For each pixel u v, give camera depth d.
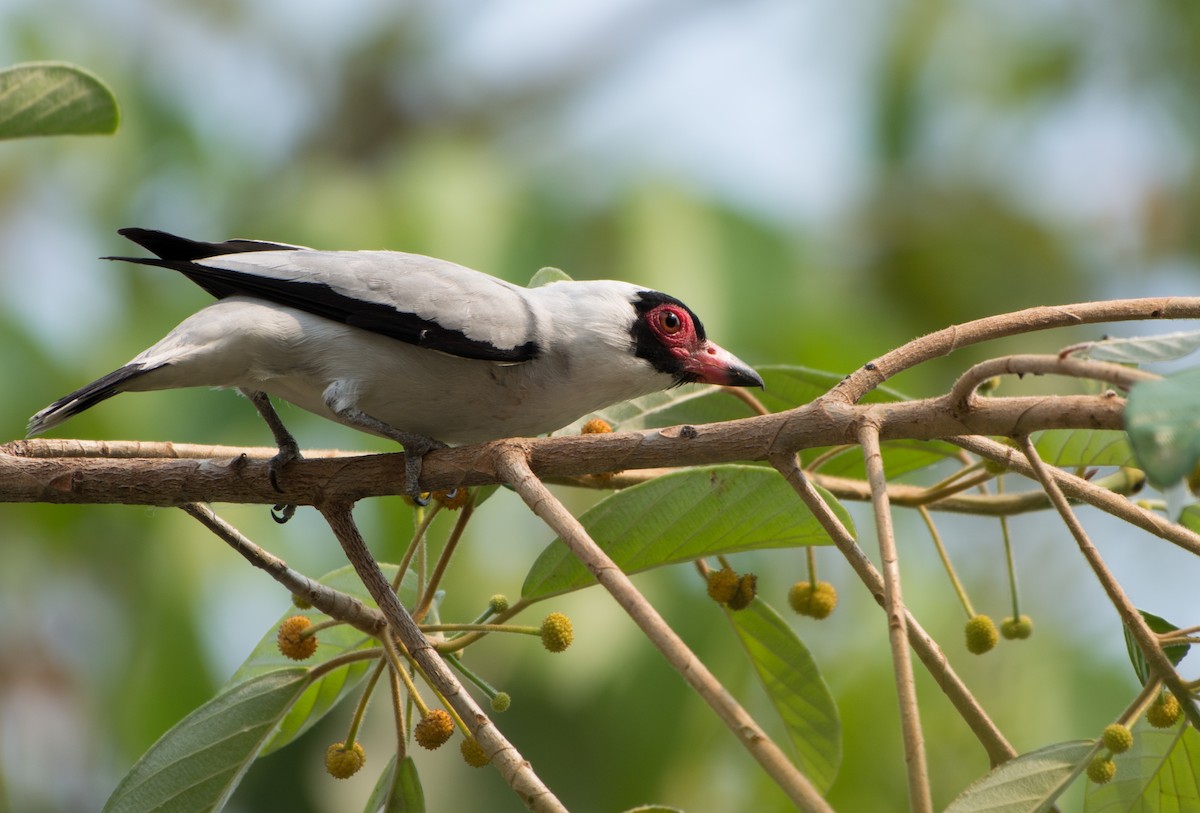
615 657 10.39
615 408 8.17
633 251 10.88
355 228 10.88
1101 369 4.66
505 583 10.41
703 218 11.15
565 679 10.37
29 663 12.30
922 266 14.19
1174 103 14.38
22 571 12.09
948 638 10.98
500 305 7.36
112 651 11.48
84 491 6.30
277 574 6.03
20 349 10.73
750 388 7.92
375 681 6.25
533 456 5.86
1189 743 5.64
